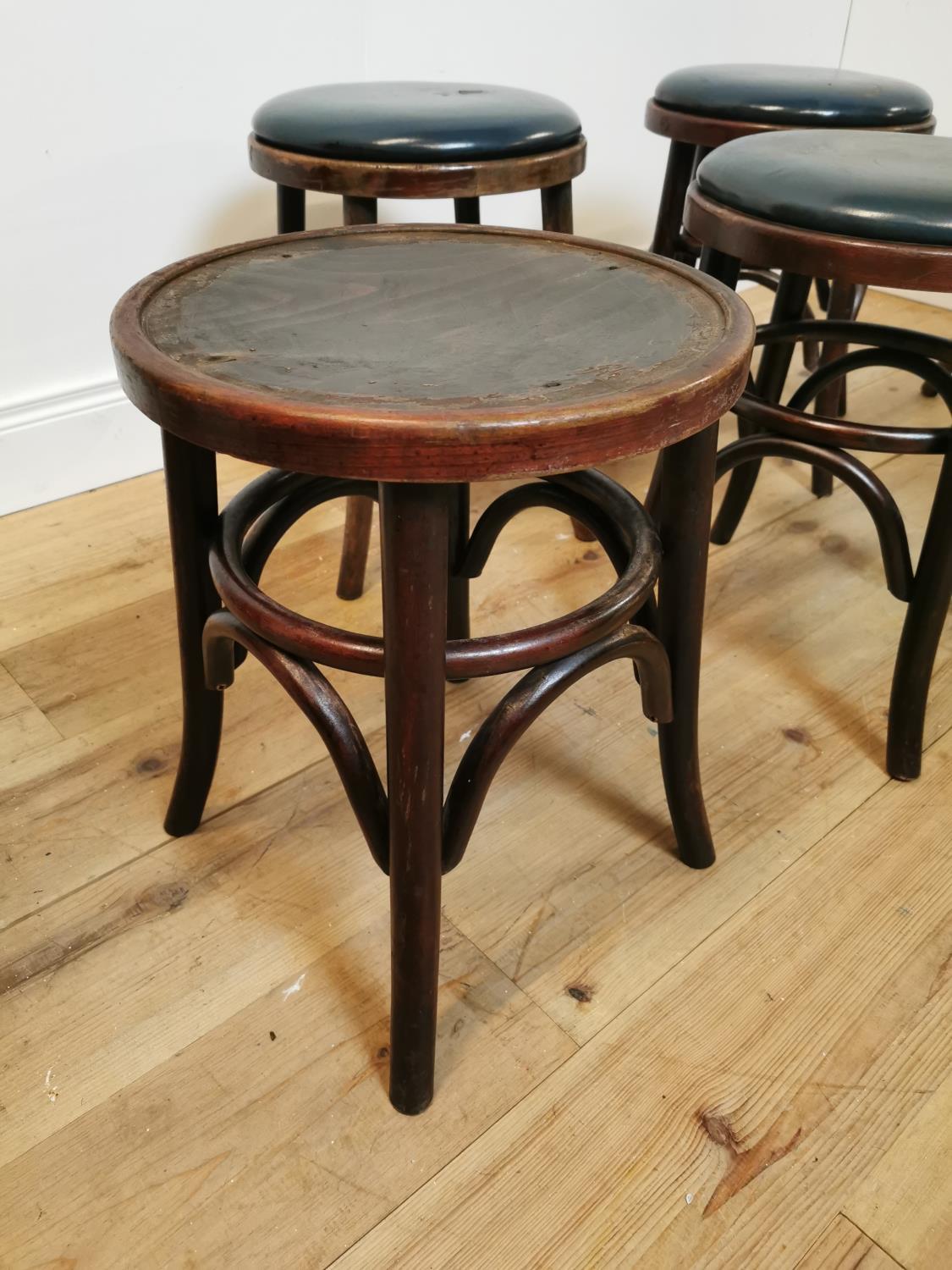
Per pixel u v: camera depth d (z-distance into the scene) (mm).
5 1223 615
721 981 778
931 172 798
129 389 573
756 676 1119
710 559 1341
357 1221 622
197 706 811
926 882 869
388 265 747
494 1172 649
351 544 1178
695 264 1376
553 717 1050
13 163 1202
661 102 1250
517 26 1574
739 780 975
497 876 865
